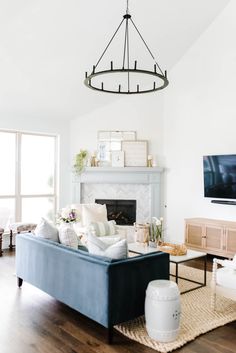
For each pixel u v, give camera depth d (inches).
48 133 268.5
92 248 119.2
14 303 135.4
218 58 222.8
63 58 191.2
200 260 210.1
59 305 134.1
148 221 265.7
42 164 270.7
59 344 102.7
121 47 199.2
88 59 198.8
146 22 190.1
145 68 232.8
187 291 151.2
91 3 159.2
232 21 212.8
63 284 121.8
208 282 164.4
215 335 110.3
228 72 217.5
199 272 181.3
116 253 112.7
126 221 270.5
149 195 264.2
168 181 257.3
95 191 274.2
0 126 238.2
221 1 207.0
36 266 137.7
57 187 277.4
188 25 212.4
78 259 114.7
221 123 222.1
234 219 215.9
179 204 249.4
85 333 110.3
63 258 121.6
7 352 97.8
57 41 175.0
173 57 239.8
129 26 186.4
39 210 269.4
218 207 224.5
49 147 275.1
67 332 110.8
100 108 271.6
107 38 186.1
